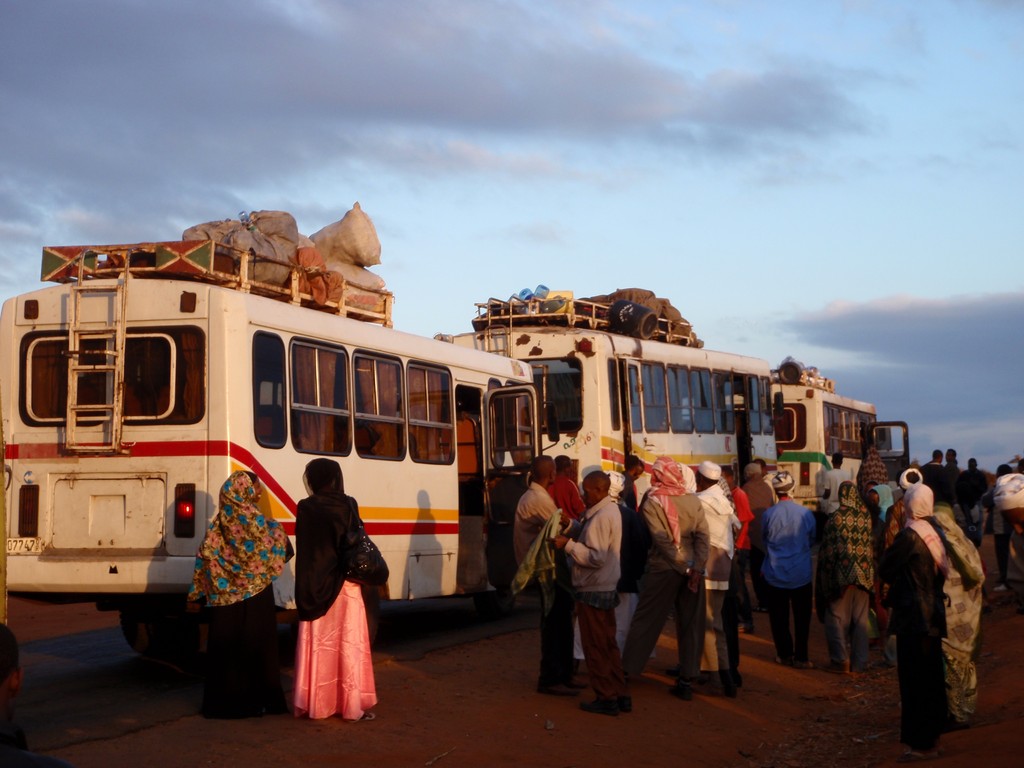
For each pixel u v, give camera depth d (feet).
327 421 38.81
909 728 29.30
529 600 62.28
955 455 70.90
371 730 28.89
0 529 21.31
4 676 11.32
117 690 33.96
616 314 68.95
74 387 34.86
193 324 34.73
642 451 64.64
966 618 31.40
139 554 34.30
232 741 26.86
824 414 105.60
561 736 30.66
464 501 50.08
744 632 50.72
